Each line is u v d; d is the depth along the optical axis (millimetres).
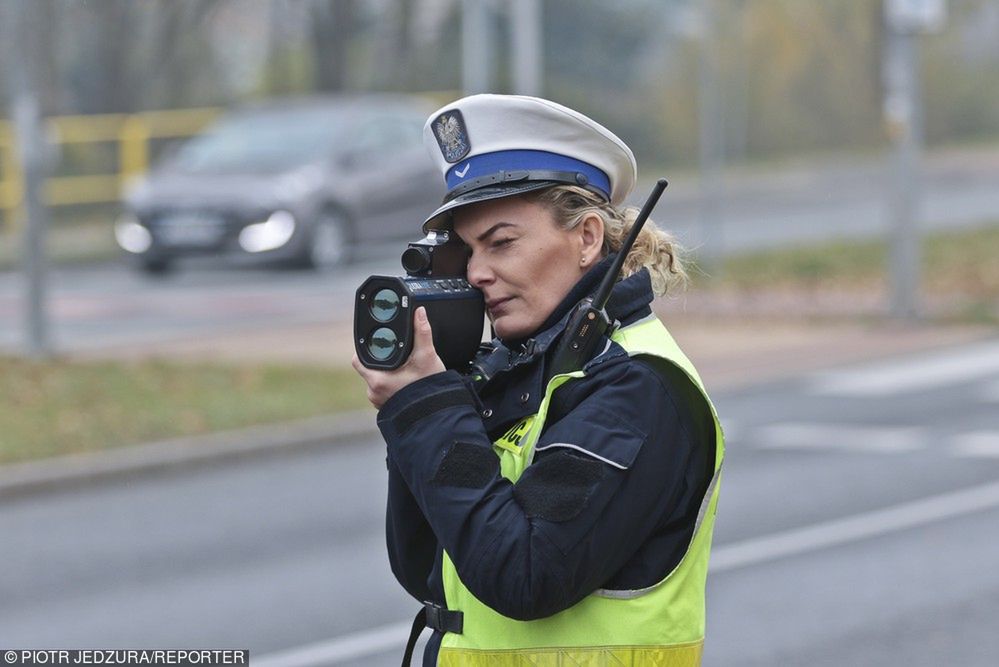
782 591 18797
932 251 58094
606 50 102375
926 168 95938
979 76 110500
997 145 108938
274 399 31844
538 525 6691
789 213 75562
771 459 26797
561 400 7047
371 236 55000
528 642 7004
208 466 28234
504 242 7258
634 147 97688
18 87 36719
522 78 47031
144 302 47281
